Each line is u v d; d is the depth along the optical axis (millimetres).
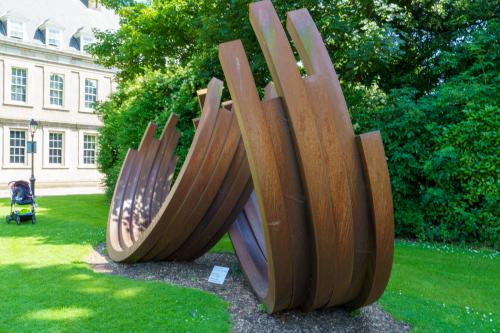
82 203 15242
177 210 5254
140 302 4414
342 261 3389
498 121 8094
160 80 11172
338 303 3988
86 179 30484
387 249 3455
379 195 3371
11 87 26906
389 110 9180
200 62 10523
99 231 8945
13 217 10164
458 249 8062
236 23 10250
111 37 18297
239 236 5570
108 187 16250
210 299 4531
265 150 3203
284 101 3291
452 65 9820
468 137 8328
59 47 29078
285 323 3945
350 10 10000
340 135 3408
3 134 26359
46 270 5688
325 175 3242
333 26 9180
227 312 4199
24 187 10531
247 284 5219
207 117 5086
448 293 5223
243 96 3211
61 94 29344
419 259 7102
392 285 5512
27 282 5102
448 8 11062
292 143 3348
